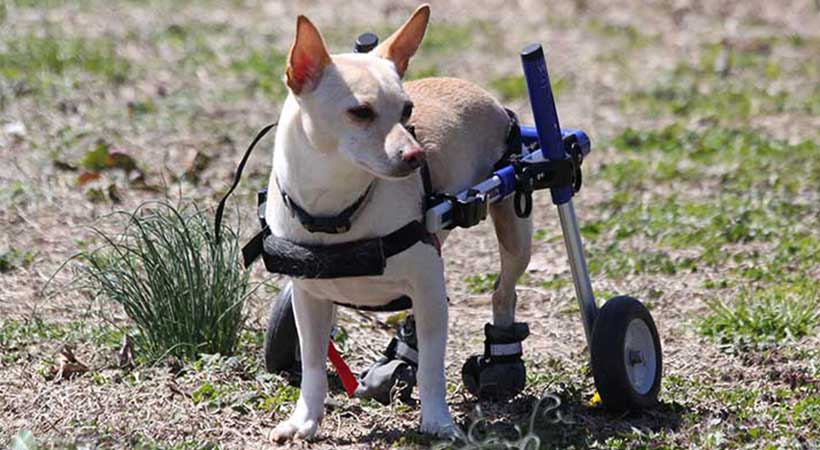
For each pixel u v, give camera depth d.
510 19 27.88
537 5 29.11
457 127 8.92
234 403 9.16
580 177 9.28
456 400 9.53
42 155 16.30
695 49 25.45
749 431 8.75
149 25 25.02
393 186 7.94
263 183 15.86
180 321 10.09
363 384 9.48
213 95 20.22
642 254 13.78
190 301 10.10
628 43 25.89
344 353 10.59
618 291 12.69
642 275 13.27
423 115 8.80
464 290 12.89
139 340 10.17
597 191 16.61
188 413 9.02
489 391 9.45
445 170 8.67
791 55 25.03
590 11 28.77
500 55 24.53
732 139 18.97
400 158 7.48
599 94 22.02
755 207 15.52
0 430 8.66
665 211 15.45
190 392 9.41
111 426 8.74
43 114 18.19
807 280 12.73
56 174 15.65
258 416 9.05
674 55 25.02
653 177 17.11
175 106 19.28
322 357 8.62
